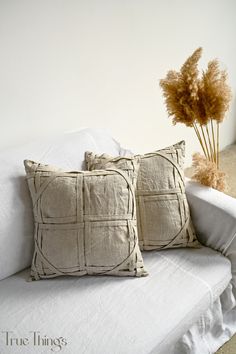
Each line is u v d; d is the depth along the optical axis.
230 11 2.17
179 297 1.05
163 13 1.78
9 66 1.33
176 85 1.32
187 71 1.28
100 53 1.60
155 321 0.98
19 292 1.11
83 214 1.11
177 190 1.26
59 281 1.15
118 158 1.26
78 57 1.52
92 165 1.29
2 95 1.35
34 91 1.44
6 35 1.27
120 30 1.63
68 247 1.10
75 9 1.42
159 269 1.17
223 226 1.22
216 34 2.16
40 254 1.13
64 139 1.37
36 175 1.15
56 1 1.36
